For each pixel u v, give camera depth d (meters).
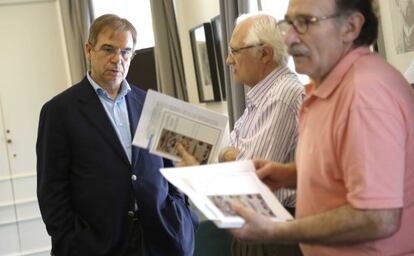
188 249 2.06
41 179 1.90
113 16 2.02
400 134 0.98
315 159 1.10
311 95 1.14
